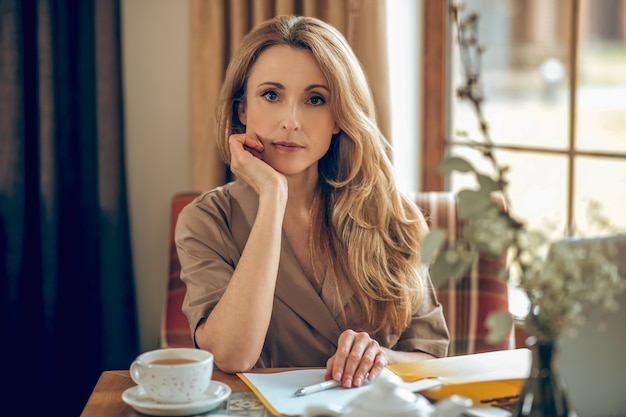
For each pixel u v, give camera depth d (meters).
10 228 2.59
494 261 2.14
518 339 2.27
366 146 1.78
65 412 2.80
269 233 1.58
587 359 1.22
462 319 2.13
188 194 2.36
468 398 1.26
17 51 2.56
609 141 2.12
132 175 2.88
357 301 1.76
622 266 1.22
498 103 2.51
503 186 1.10
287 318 1.71
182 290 2.32
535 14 2.34
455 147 2.72
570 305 1.02
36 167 2.68
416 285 1.78
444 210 2.15
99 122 2.71
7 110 2.56
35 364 2.72
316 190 1.81
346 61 1.75
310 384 1.36
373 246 1.76
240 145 1.71
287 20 1.76
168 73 2.86
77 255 2.77
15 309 2.62
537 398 1.06
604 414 1.24
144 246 2.91
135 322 2.85
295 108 1.71
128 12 2.82
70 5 2.68
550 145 2.32
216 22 2.69
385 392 1.07
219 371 1.50
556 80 2.29
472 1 2.58
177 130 2.88
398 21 2.74
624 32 2.05
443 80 2.73
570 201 2.26
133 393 1.29
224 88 1.81
